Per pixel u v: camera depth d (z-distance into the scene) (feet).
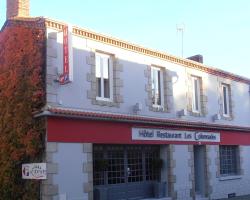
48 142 41.22
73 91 44.91
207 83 65.98
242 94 75.10
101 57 49.73
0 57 47.73
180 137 58.08
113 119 47.47
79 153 44.01
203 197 61.77
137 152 53.01
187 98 61.16
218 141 65.82
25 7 49.93
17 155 42.93
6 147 43.93
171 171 55.72
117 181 49.78
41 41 43.42
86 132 44.96
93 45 48.11
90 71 47.21
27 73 43.55
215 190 64.08
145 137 52.29
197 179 63.16
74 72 45.37
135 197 51.57
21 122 42.88
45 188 40.73
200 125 61.16
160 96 57.47
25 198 42.06
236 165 71.46
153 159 55.11
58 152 41.98
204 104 64.39
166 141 55.57
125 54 52.13
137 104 51.88
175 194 55.88
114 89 50.21
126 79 51.75
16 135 43.19
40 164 41.22
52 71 43.04
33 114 41.98
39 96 42.37
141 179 53.11
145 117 52.16
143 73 54.29
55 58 43.50
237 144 70.85
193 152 61.00
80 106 45.44
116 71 50.55
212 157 64.28
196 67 63.77
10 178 43.39
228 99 71.36
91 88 47.01
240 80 74.74
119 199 49.21
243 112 74.54
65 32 42.91
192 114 61.52
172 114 57.82
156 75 57.31
